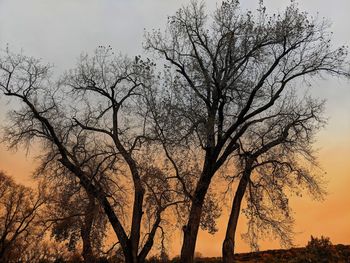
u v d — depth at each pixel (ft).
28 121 85.05
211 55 88.38
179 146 81.15
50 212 85.40
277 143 87.81
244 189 87.30
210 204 87.45
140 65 86.22
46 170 87.20
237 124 84.58
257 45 85.40
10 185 114.93
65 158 81.97
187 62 87.71
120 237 77.97
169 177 78.79
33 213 109.91
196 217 79.61
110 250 78.18
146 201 78.38
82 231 79.82
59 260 106.52
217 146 83.61
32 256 109.29
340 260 91.35
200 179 82.17
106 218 83.92
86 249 78.79
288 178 88.53
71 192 83.76
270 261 97.50
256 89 83.71
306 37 86.48
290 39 86.02
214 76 88.02
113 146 85.10
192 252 78.28
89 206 80.48
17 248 111.86
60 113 86.43
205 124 82.69
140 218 79.05
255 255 108.37
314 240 105.91
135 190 80.33
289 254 103.24
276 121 90.02
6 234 112.27
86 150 85.81
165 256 78.69
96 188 79.92
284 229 87.76
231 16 88.28
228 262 82.38
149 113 83.71
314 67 88.02
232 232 84.69
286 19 85.35
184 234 79.61
